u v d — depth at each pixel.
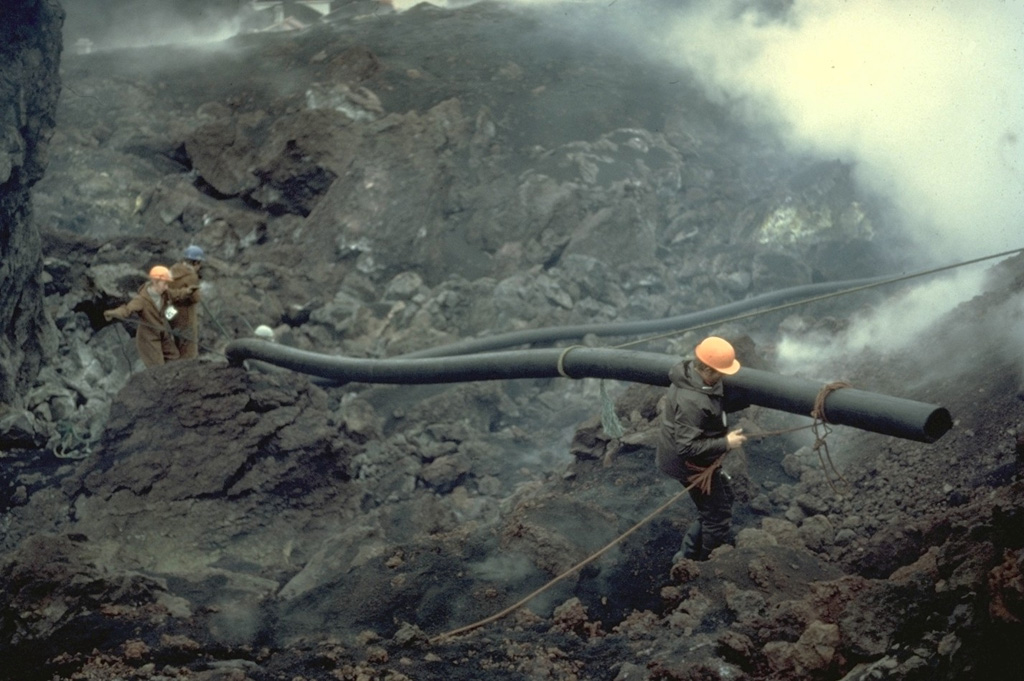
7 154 10.41
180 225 16.44
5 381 10.59
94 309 11.98
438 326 13.82
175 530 7.89
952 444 6.51
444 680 5.12
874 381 8.15
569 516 6.92
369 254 15.12
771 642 4.85
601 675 5.08
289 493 8.48
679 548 6.55
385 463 10.09
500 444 10.70
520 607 6.03
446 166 16.23
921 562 5.06
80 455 10.38
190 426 8.46
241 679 5.06
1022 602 3.70
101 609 5.98
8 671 5.39
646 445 7.67
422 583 6.37
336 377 9.23
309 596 6.45
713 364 5.66
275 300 13.75
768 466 7.50
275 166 16.44
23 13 10.98
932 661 4.05
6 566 6.11
